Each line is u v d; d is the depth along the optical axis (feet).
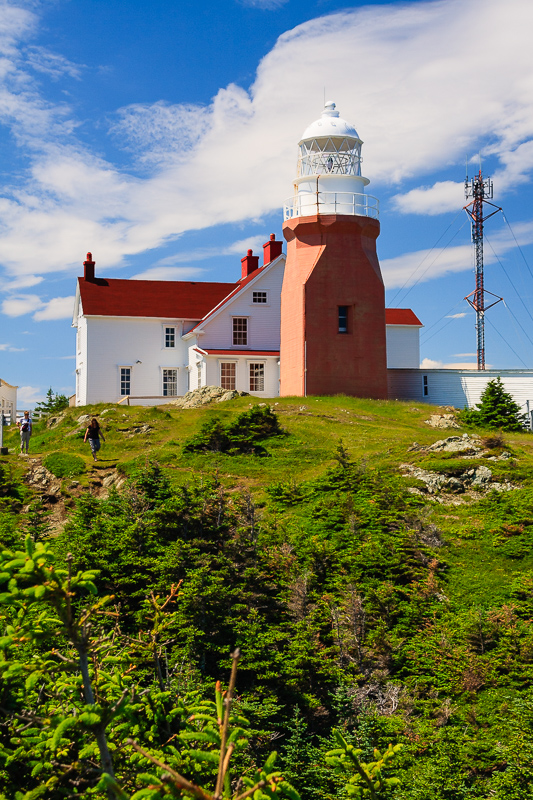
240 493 67.31
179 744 21.08
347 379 131.13
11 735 19.81
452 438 89.30
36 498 80.18
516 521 65.36
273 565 54.80
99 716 16.70
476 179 189.16
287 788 16.51
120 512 59.26
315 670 43.11
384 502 67.51
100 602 17.95
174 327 160.76
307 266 132.26
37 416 156.66
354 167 135.44
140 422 107.96
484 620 50.26
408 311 178.91
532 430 123.13
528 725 37.68
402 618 51.37
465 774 35.63
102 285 162.40
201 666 42.14
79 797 18.88
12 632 18.85
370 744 37.76
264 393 147.64
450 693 44.60
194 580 44.42
